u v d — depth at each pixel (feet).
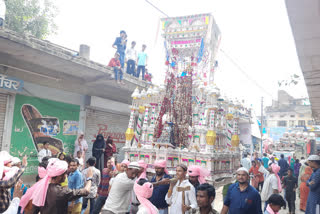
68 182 16.78
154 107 29.84
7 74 29.04
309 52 13.05
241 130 68.28
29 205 11.18
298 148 77.00
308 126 123.03
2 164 11.57
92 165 19.90
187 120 25.98
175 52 32.19
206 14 30.94
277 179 21.81
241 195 12.28
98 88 39.78
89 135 39.91
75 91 37.42
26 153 30.81
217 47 33.68
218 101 26.96
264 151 85.92
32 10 48.60
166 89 27.96
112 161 19.72
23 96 30.86
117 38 37.14
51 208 10.56
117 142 45.55
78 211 15.85
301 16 9.90
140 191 10.50
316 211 14.08
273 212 12.78
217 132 26.68
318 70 15.72
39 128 32.48
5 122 28.81
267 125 134.00
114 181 13.50
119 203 13.14
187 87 26.99
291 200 26.30
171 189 14.17
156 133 26.37
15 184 12.76
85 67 30.76
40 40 25.89
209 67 30.99
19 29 47.09
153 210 10.38
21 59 28.35
